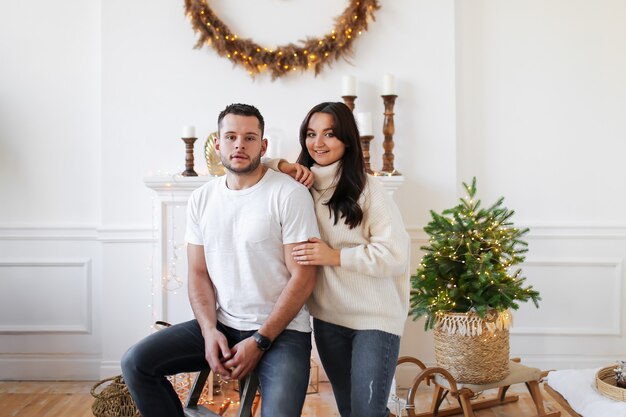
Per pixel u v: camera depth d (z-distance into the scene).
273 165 2.05
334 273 1.93
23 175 3.43
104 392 2.61
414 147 3.32
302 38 3.33
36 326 3.42
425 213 3.33
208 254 2.00
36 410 2.93
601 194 3.44
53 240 3.43
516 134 3.44
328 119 1.96
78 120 3.42
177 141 3.33
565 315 3.45
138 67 3.31
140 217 3.33
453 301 2.63
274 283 1.95
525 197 3.45
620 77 3.41
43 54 3.40
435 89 3.31
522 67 3.43
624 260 3.41
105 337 3.33
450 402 3.01
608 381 2.27
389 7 3.31
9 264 3.41
